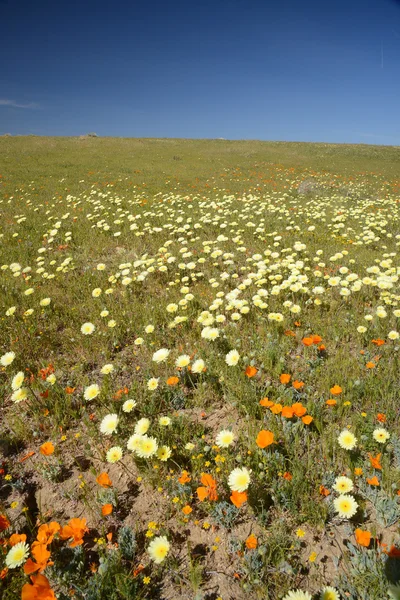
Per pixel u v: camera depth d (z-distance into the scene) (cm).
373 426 267
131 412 307
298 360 356
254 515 220
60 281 582
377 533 204
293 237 830
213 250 735
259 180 2178
